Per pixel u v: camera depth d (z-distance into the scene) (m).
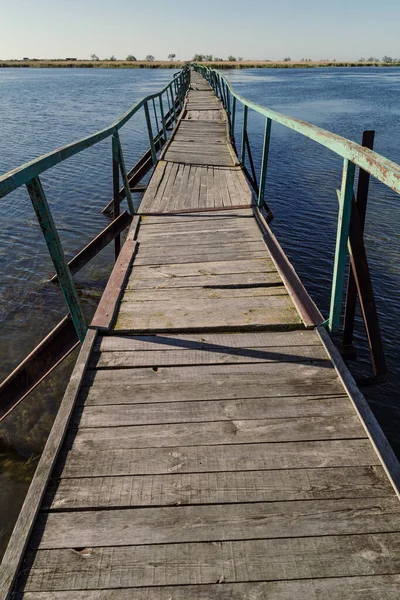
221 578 1.59
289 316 3.16
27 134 17.86
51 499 1.89
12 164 12.95
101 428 2.25
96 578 1.60
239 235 4.61
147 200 5.78
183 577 1.59
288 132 18.28
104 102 29.28
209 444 2.14
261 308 3.28
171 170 7.23
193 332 3.04
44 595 1.55
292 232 8.25
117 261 4.05
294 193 10.44
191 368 2.67
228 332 3.04
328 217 8.95
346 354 3.62
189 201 5.70
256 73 73.62
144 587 1.57
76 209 9.27
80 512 1.83
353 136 16.80
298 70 89.81
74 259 4.83
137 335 3.02
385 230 8.12
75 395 2.43
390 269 6.74
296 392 2.46
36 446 3.54
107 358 2.78
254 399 2.42
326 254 7.38
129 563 1.64
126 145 15.90
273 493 1.90
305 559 1.64
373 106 25.84
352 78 58.03
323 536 1.72
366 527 1.75
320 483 1.94
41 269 6.66
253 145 15.79
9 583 1.55
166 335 3.01
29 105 27.64
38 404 3.97
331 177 11.67
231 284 3.62
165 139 10.73
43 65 115.88
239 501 1.87
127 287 3.65
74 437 2.20
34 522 1.78
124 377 2.61
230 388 2.50
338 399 2.41
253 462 2.04
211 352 2.81
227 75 66.00
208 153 8.58
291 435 2.18
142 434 2.21
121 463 2.05
